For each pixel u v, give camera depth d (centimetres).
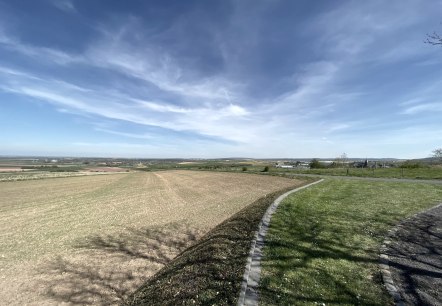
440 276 495
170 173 6862
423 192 1491
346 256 573
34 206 2064
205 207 1750
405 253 605
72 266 803
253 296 407
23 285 683
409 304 404
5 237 1159
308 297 411
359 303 402
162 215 1559
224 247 615
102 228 1292
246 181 3519
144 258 854
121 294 620
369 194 1381
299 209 951
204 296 417
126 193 2847
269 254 555
